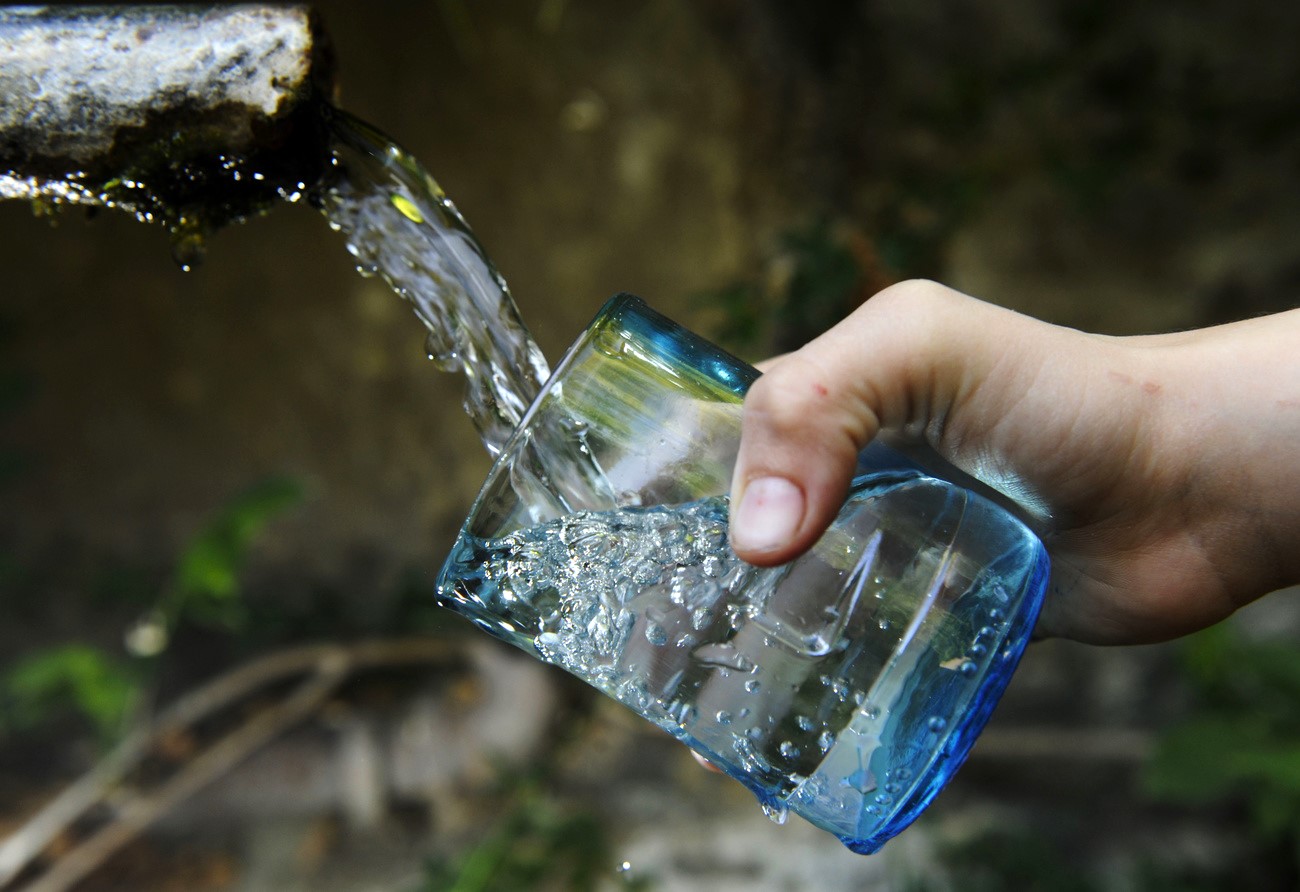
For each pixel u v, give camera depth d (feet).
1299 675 2.89
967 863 2.67
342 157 1.12
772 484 1.03
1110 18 3.24
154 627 3.05
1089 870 2.92
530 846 2.63
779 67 3.30
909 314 1.11
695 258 3.40
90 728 3.64
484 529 1.05
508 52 3.26
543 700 3.22
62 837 3.25
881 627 1.07
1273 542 1.22
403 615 3.66
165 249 3.49
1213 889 2.86
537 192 3.36
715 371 1.09
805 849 2.96
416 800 3.28
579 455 1.05
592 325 1.08
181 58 1.04
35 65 1.03
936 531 1.08
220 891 3.06
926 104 3.31
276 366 3.60
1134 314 3.35
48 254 3.46
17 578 3.64
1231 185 3.29
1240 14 3.21
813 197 3.30
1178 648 3.34
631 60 3.29
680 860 2.95
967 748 1.09
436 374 3.64
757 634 1.06
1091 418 1.16
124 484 3.66
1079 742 3.27
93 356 3.56
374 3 3.20
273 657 3.50
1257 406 1.18
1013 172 3.31
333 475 3.69
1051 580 1.30
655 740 3.34
